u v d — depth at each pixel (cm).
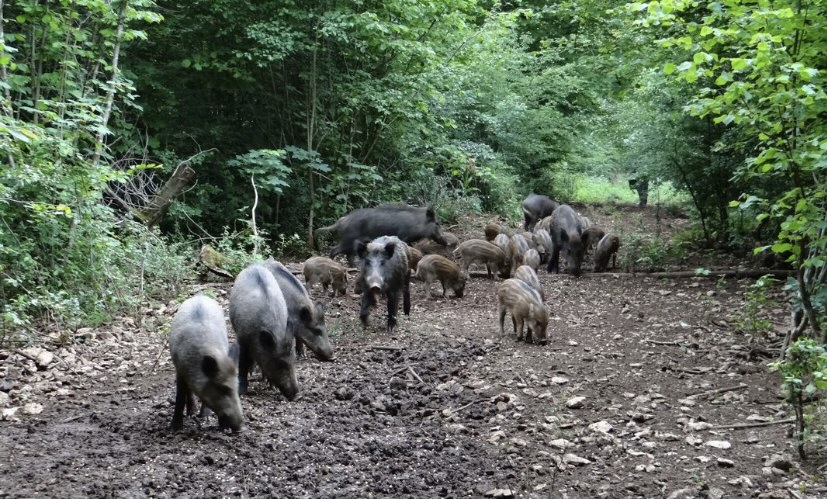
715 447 555
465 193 2083
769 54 556
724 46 755
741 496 473
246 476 498
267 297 659
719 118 602
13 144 868
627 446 564
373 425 620
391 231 1370
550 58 2634
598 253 1387
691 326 933
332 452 550
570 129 2669
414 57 1681
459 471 523
